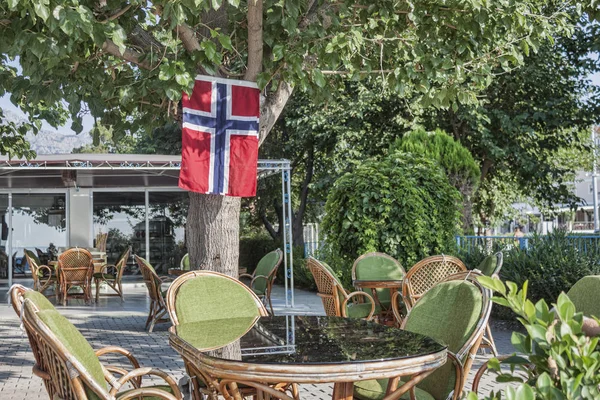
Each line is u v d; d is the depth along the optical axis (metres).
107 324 11.90
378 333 3.91
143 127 6.47
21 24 4.98
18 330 11.21
